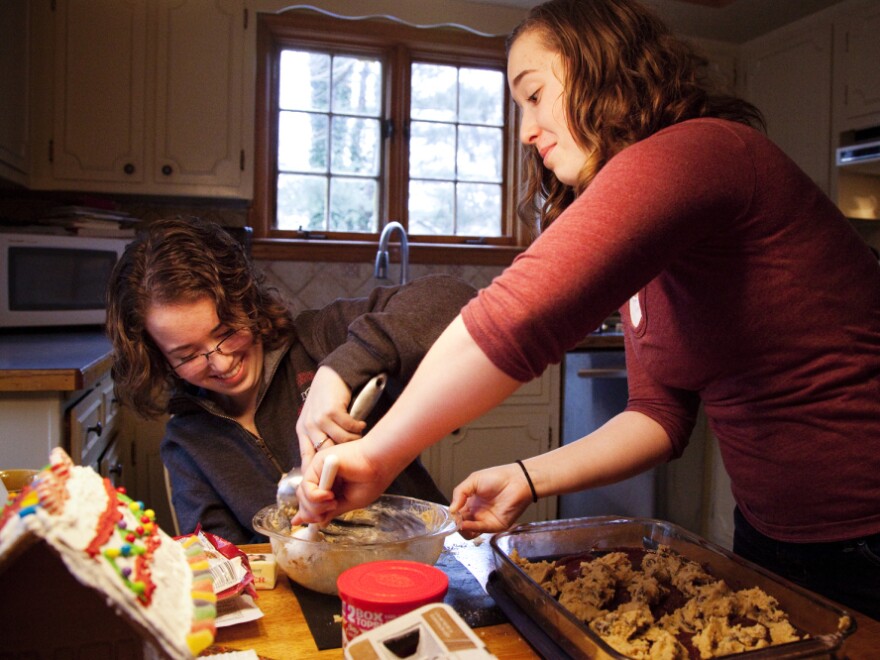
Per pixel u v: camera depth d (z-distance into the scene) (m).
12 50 2.32
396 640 0.55
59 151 2.55
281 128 3.01
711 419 0.97
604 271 0.58
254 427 1.14
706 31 3.28
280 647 0.67
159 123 2.63
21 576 0.47
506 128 3.29
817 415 0.84
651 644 0.64
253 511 1.06
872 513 0.85
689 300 0.83
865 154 2.71
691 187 0.64
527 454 2.73
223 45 2.69
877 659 0.65
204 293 0.99
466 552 0.92
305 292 2.96
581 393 2.75
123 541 0.45
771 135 3.29
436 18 3.04
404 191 3.12
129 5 2.59
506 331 0.57
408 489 1.20
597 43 0.76
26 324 2.24
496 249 3.19
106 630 0.50
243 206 2.92
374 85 3.12
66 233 2.42
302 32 2.94
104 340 2.15
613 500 2.83
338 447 0.67
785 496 0.90
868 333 0.83
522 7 3.12
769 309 0.79
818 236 0.78
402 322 0.96
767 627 0.66
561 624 0.65
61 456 0.50
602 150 0.76
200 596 0.47
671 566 0.78
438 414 0.61
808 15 3.09
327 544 0.76
